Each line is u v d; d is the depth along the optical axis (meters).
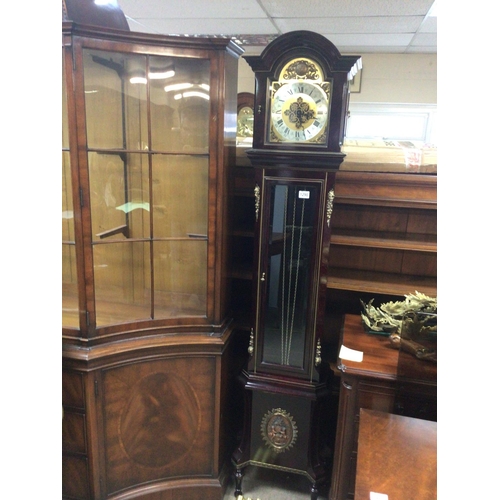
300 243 1.65
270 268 1.69
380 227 2.01
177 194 1.63
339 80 1.48
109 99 1.53
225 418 1.84
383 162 1.86
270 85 1.54
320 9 2.40
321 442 1.93
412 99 3.75
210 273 1.64
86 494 1.66
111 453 1.65
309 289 1.67
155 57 1.46
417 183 1.81
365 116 3.89
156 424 1.71
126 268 1.66
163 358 1.65
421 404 1.47
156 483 1.76
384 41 3.18
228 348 1.80
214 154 1.54
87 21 1.41
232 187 1.71
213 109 1.50
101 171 1.54
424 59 3.64
